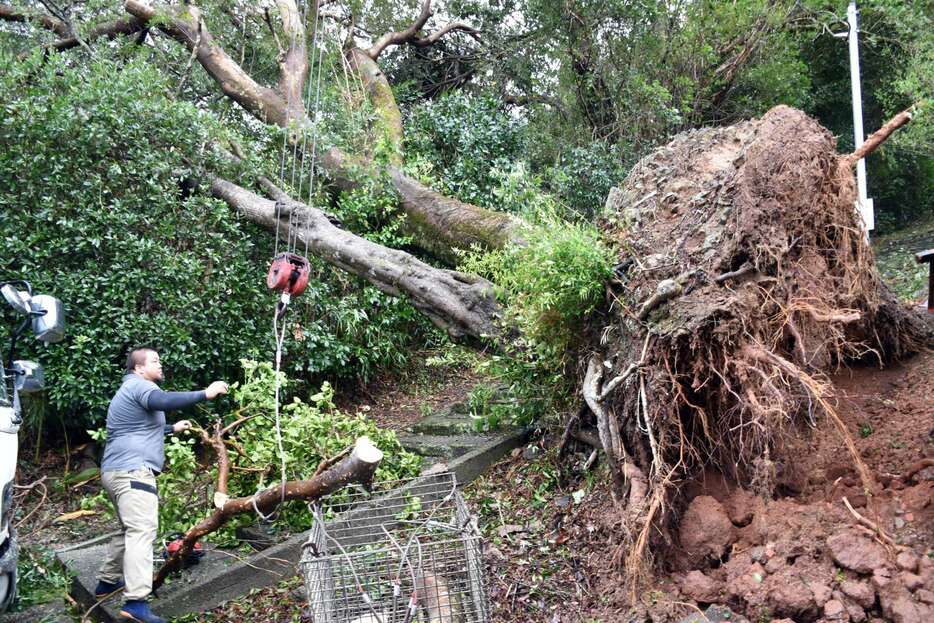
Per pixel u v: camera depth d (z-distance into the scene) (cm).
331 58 1049
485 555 427
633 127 1096
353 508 484
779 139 394
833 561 314
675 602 334
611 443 396
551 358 488
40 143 669
